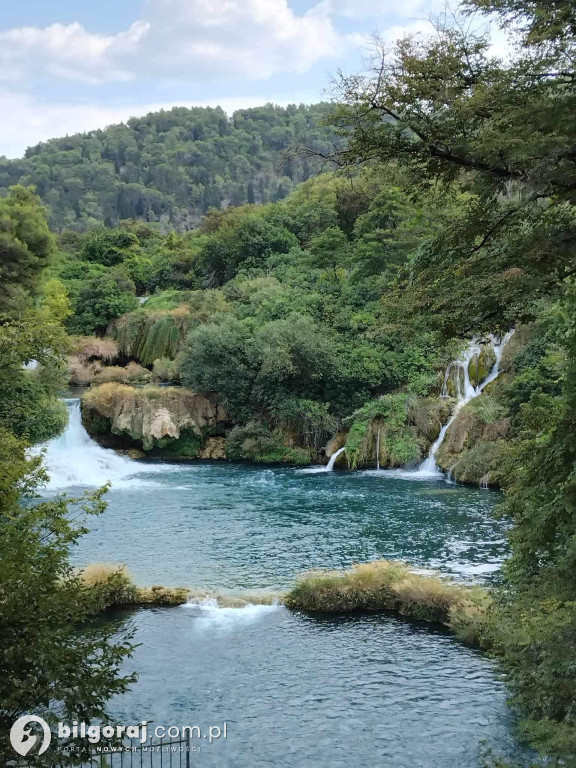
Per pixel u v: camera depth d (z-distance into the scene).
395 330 12.68
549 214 11.15
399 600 21.97
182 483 41.00
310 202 80.12
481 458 39.03
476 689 16.80
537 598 13.48
